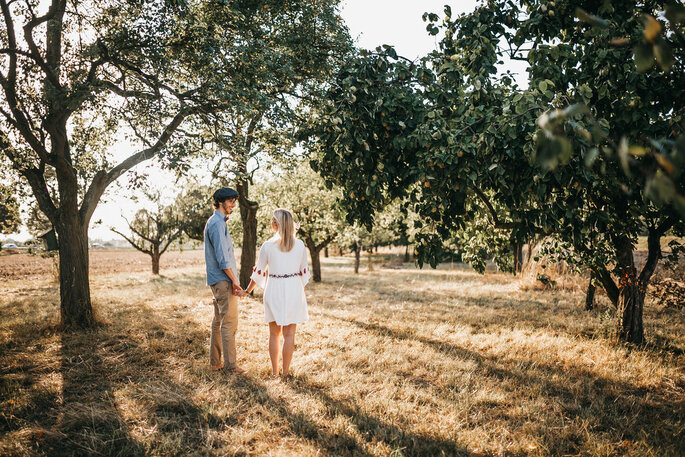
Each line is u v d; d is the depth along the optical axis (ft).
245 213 38.32
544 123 3.63
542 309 29.14
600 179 11.67
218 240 13.65
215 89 18.22
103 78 21.61
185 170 17.39
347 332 20.65
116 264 112.06
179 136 18.94
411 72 14.35
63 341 17.99
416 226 13.48
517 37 14.06
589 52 13.11
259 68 19.57
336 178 15.34
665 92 11.93
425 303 32.30
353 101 13.25
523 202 12.34
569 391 13.25
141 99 18.67
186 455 9.12
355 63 14.82
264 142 22.20
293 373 14.15
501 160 11.31
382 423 10.71
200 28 17.57
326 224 50.42
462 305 30.73
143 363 15.23
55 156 19.42
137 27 18.54
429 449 9.43
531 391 13.03
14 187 23.94
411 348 17.85
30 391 12.20
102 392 12.41
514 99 10.68
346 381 13.65
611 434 10.42
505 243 21.48
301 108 25.54
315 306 30.30
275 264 13.62
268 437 10.03
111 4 19.57
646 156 9.94
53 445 9.47
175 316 24.80
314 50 25.36
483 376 14.44
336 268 97.40
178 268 100.94
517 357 16.65
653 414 11.54
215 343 14.44
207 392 12.45
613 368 15.08
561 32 14.57
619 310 19.31
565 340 19.22
